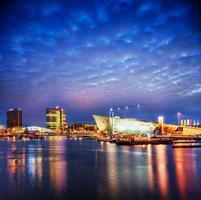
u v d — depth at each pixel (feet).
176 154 256.93
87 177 135.33
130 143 460.55
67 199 96.53
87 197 98.48
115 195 100.32
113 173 146.30
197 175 136.67
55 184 119.85
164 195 99.25
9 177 137.28
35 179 131.44
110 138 650.43
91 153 285.23
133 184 117.29
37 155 265.95
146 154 260.83
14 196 101.04
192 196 97.60
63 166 177.68
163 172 147.43
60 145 504.84
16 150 351.87
